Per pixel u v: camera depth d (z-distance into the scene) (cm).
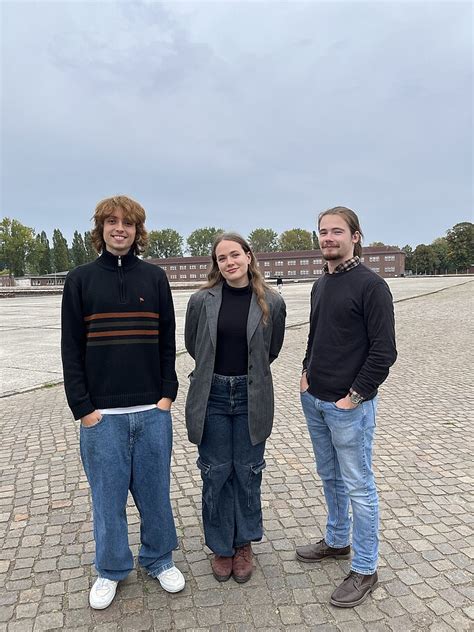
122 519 234
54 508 337
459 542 282
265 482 370
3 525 315
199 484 371
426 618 220
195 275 8312
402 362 838
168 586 241
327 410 232
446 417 528
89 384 221
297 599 236
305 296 2744
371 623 217
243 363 243
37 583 253
